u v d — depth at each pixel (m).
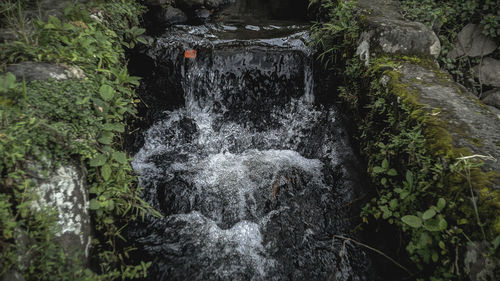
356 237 2.85
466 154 2.13
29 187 1.82
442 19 3.95
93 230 2.29
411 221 2.08
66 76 2.36
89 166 2.29
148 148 3.87
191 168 3.63
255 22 5.26
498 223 1.73
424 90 2.87
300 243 2.87
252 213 3.16
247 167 3.67
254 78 4.18
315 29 4.39
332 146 3.79
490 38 4.05
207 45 4.21
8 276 1.56
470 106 2.64
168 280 2.54
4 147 1.79
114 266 2.40
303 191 3.33
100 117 2.34
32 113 1.99
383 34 3.42
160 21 5.07
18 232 1.71
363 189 3.14
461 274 1.91
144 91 4.04
